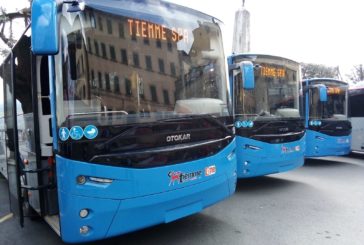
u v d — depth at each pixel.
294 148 7.73
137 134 3.97
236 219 5.72
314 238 4.89
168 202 4.17
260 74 7.56
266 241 4.80
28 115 4.89
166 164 4.15
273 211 6.15
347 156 13.49
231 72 7.23
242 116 7.15
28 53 4.77
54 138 3.85
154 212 4.09
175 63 4.55
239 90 7.17
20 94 5.23
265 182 8.52
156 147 4.10
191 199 4.43
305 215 5.91
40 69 4.52
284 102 7.88
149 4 4.46
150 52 4.34
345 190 7.66
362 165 11.27
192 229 5.27
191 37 4.83
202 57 4.92
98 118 3.80
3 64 6.20
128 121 3.95
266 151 7.25
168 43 4.55
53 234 5.30
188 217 5.82
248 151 7.16
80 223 3.72
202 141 4.57
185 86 4.60
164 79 4.39
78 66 3.83
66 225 3.78
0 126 7.98
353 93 13.03
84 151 3.70
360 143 12.77
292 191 7.59
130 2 4.29
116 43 4.11
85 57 3.88
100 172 3.74
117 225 3.87
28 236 5.24
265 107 7.51
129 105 4.03
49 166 4.38
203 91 4.83
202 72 4.86
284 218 5.76
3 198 7.64
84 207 3.72
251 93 7.31
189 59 4.74
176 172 4.23
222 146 4.88
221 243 4.74
